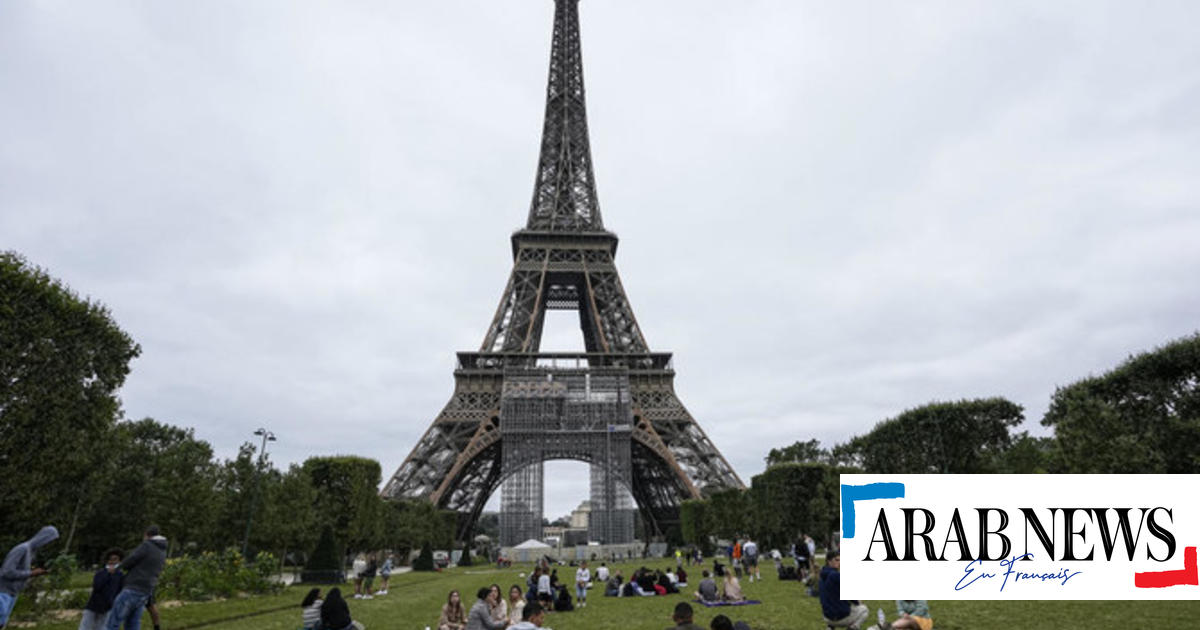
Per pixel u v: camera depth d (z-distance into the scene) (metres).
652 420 113.00
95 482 55.81
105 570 18.84
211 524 65.25
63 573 32.09
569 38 158.75
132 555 18.94
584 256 130.75
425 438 105.88
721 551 102.69
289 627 29.47
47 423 32.94
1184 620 22.16
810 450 152.75
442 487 101.38
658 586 43.03
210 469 66.50
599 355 119.00
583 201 143.12
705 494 107.00
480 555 140.62
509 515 117.62
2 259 31.94
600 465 109.50
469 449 105.50
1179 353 41.19
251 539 70.06
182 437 109.88
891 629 20.25
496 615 24.28
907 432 71.44
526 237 132.00
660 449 110.19
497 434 108.56
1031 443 93.31
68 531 55.34
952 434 68.06
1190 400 40.97
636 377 117.19
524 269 126.94
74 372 34.69
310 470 74.06
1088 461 42.28
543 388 111.69
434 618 33.06
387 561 49.66
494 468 130.38
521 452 109.12
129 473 91.38
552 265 128.75
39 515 33.75
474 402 112.31
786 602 33.81
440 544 115.25
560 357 119.31
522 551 109.12
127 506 91.62
